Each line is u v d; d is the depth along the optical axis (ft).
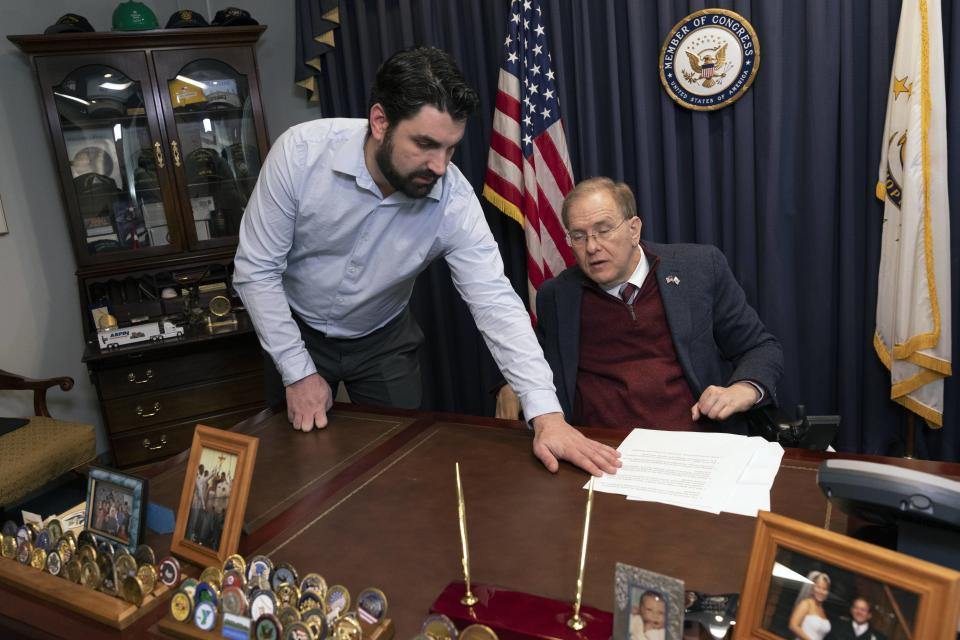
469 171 10.57
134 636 3.05
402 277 5.93
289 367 5.42
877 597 2.13
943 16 7.70
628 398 6.10
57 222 10.84
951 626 1.97
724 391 5.50
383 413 5.46
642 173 9.34
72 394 11.22
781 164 8.68
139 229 10.53
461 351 11.33
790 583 2.33
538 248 9.77
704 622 2.64
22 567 3.53
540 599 2.91
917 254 7.79
